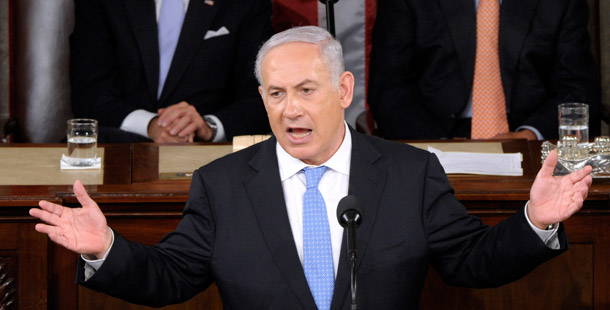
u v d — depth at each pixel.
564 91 16.02
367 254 7.88
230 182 8.26
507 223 7.78
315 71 7.54
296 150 7.78
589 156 11.54
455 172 11.29
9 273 9.99
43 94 18.00
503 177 11.16
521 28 15.99
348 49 18.91
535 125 15.66
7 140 17.08
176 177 11.30
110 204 10.29
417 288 8.02
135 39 16.50
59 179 11.03
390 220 7.99
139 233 10.40
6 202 9.84
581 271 10.37
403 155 8.35
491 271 7.83
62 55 18.05
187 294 8.14
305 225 8.03
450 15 16.23
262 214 8.03
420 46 16.39
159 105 16.48
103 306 10.30
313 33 7.65
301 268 7.86
